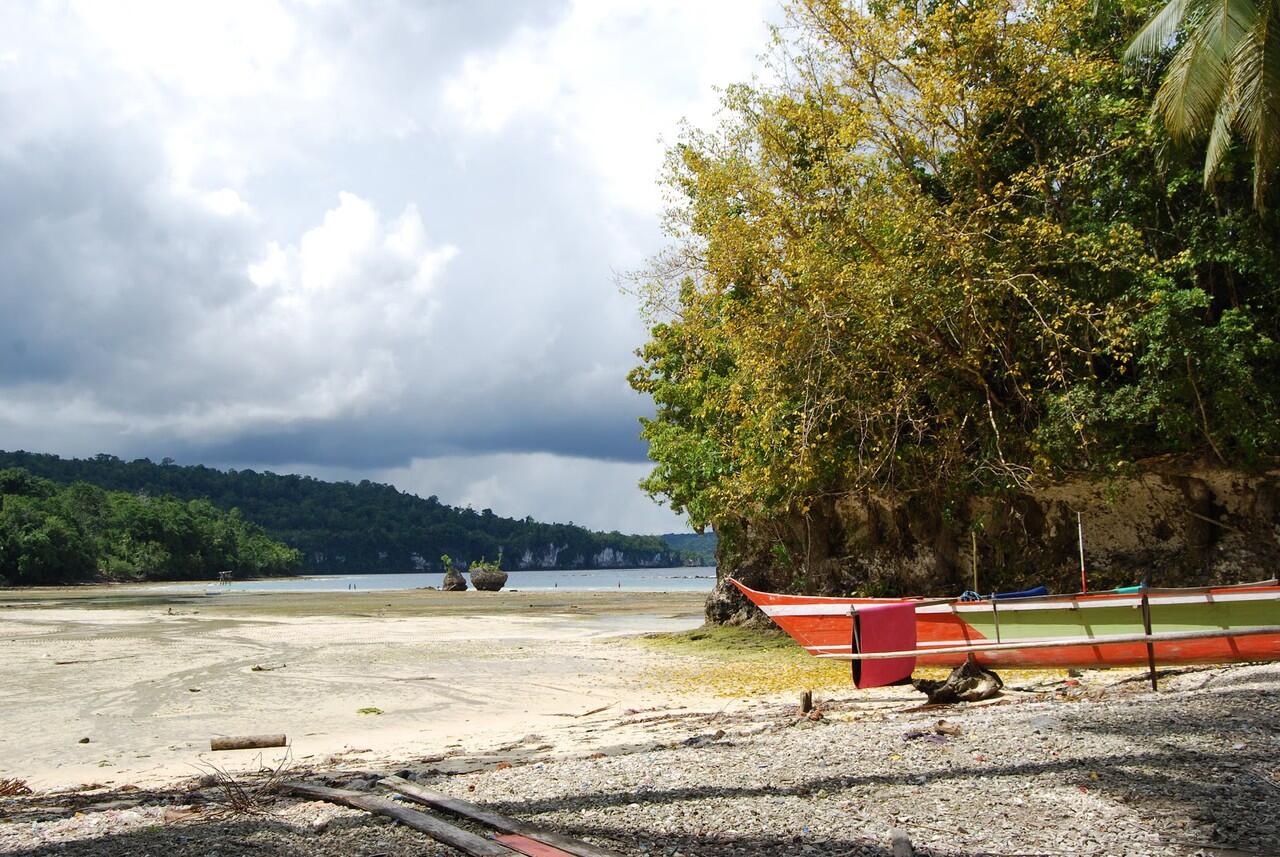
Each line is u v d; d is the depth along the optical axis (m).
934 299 17.39
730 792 6.71
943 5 18.16
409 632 28.50
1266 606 11.30
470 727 12.33
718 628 24.23
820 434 18.88
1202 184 16.39
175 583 126.81
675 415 26.52
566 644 23.69
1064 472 17.83
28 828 6.69
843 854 5.34
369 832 6.12
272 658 20.78
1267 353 15.79
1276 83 13.66
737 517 23.94
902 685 13.62
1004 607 12.53
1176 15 15.14
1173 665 12.57
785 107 19.25
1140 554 18.05
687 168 20.48
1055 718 8.93
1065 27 17.81
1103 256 16.88
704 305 21.23
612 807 6.42
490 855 5.40
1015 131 18.73
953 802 6.30
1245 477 16.67
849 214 18.12
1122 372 16.95
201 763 10.23
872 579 21.44
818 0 17.95
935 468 19.31
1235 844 5.31
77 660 20.56
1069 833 5.60
